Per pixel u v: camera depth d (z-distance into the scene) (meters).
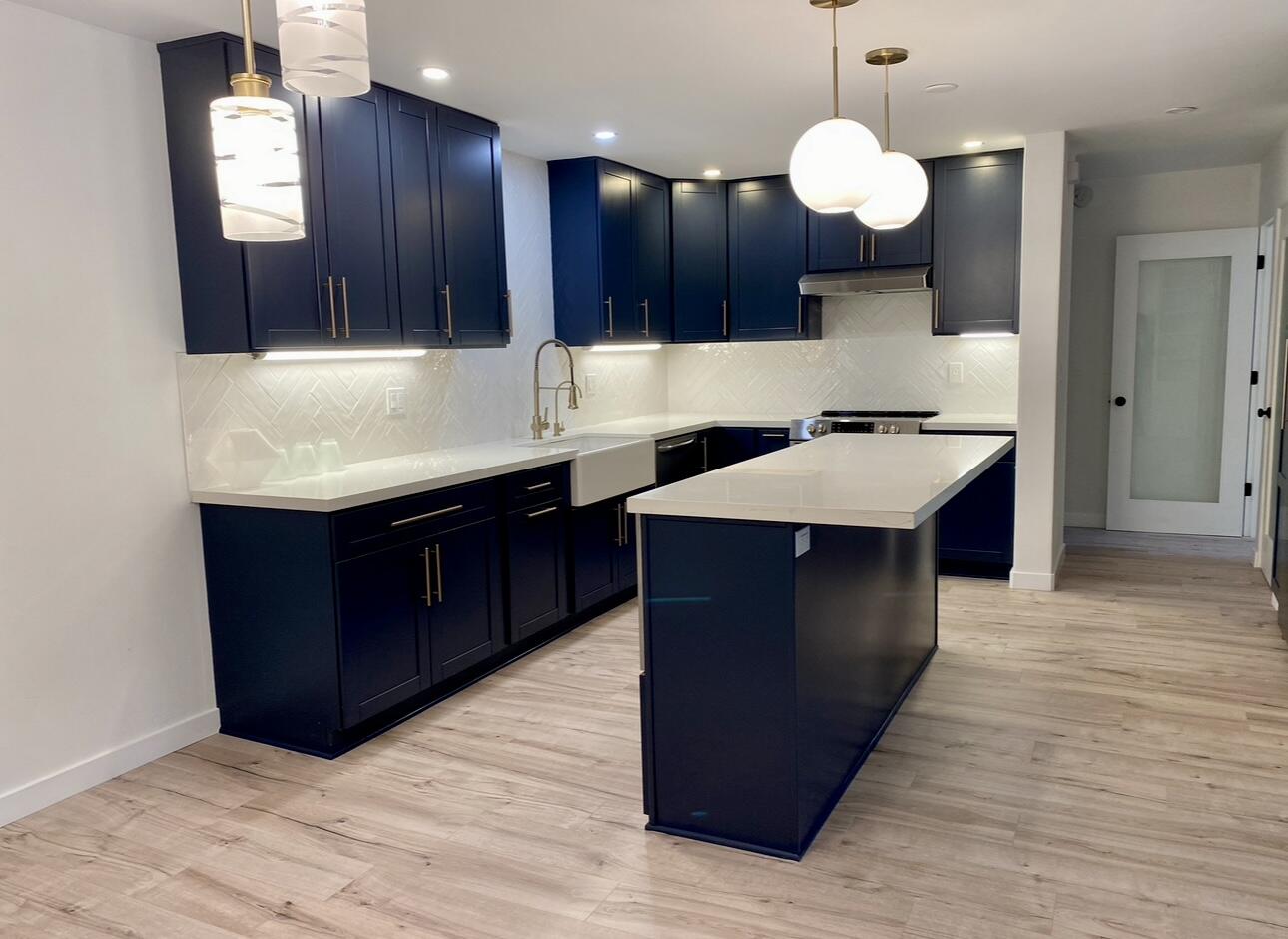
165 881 2.41
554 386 5.25
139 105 3.05
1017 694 3.56
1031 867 2.38
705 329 5.84
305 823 2.70
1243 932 2.10
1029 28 3.12
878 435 4.05
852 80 3.67
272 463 3.41
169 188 3.15
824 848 2.50
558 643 4.30
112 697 3.04
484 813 2.74
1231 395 6.14
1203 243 6.10
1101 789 2.79
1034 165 4.78
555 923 2.19
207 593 3.33
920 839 2.53
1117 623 4.41
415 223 3.79
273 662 3.22
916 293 5.80
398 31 3.04
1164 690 3.56
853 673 2.90
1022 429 4.98
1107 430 6.56
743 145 4.77
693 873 2.39
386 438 4.09
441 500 3.53
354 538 3.12
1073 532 6.53
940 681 3.71
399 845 2.56
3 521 2.73
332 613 3.06
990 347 5.66
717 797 2.53
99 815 2.77
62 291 2.86
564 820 2.69
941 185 5.23
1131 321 6.36
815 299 5.86
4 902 2.33
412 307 3.79
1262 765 2.92
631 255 5.32
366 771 3.03
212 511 3.26
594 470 4.46
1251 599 4.75
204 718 3.33
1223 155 5.52
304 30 1.20
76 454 2.91
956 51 3.35
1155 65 3.56
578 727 3.35
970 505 5.20
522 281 4.95
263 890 2.36
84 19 2.85
